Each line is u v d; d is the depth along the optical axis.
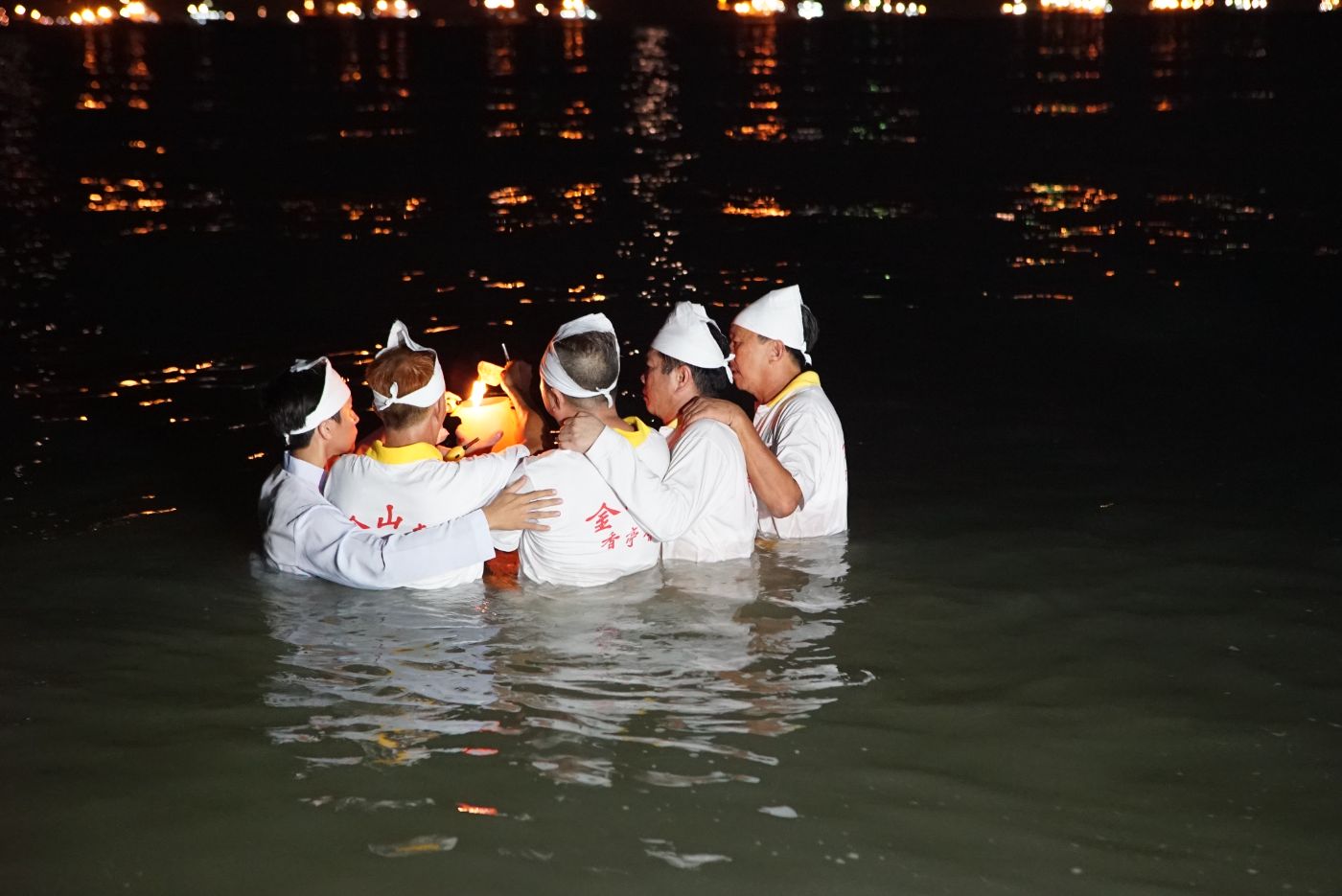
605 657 4.80
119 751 4.08
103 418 8.59
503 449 5.84
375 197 22.42
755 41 115.19
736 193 23.06
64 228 18.52
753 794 3.84
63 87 55.31
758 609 5.30
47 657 4.79
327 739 4.16
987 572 5.74
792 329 6.10
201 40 126.25
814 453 6.03
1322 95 41.28
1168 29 123.69
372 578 5.25
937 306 12.73
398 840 3.58
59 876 3.43
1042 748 4.15
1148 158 26.62
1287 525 6.36
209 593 5.46
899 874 3.46
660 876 3.43
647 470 5.33
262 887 3.38
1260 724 4.32
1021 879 3.44
